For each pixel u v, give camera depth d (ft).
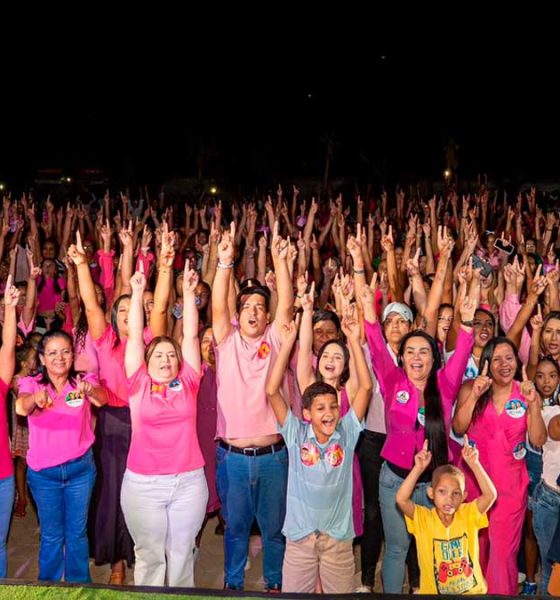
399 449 16.88
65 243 34.32
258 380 17.39
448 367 17.65
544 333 19.85
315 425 15.89
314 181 120.26
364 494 18.78
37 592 11.93
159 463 16.12
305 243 31.40
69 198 71.72
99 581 19.45
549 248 35.45
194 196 87.20
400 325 18.79
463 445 16.19
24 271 31.86
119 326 18.72
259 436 17.34
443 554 15.20
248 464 17.33
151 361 16.20
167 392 16.20
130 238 22.79
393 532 16.97
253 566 20.11
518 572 18.98
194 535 16.46
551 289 23.11
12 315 17.10
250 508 17.56
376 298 24.30
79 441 17.10
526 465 18.06
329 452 15.88
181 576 16.38
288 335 16.39
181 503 16.24
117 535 18.80
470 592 15.03
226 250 17.60
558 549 16.46
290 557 16.17
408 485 15.31
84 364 19.63
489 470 16.98
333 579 16.12
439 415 16.65
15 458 23.32
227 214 62.85
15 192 98.68
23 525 22.47
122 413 18.79
